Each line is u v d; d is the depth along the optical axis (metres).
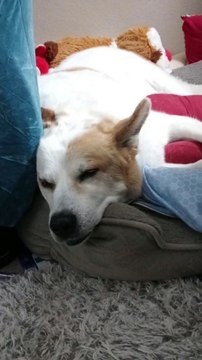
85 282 0.64
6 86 0.55
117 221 0.58
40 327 0.59
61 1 1.05
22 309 0.62
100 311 0.59
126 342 0.55
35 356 0.56
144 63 0.94
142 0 1.17
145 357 0.53
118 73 0.87
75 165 0.56
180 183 0.60
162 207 0.61
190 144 0.71
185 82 1.03
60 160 0.57
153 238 0.57
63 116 0.63
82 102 0.67
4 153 0.60
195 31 1.16
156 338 0.55
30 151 0.60
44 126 0.62
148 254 0.59
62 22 1.08
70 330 0.58
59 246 0.66
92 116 0.63
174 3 1.22
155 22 1.23
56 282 0.65
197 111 0.80
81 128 0.60
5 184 0.63
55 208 0.56
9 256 0.71
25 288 0.65
